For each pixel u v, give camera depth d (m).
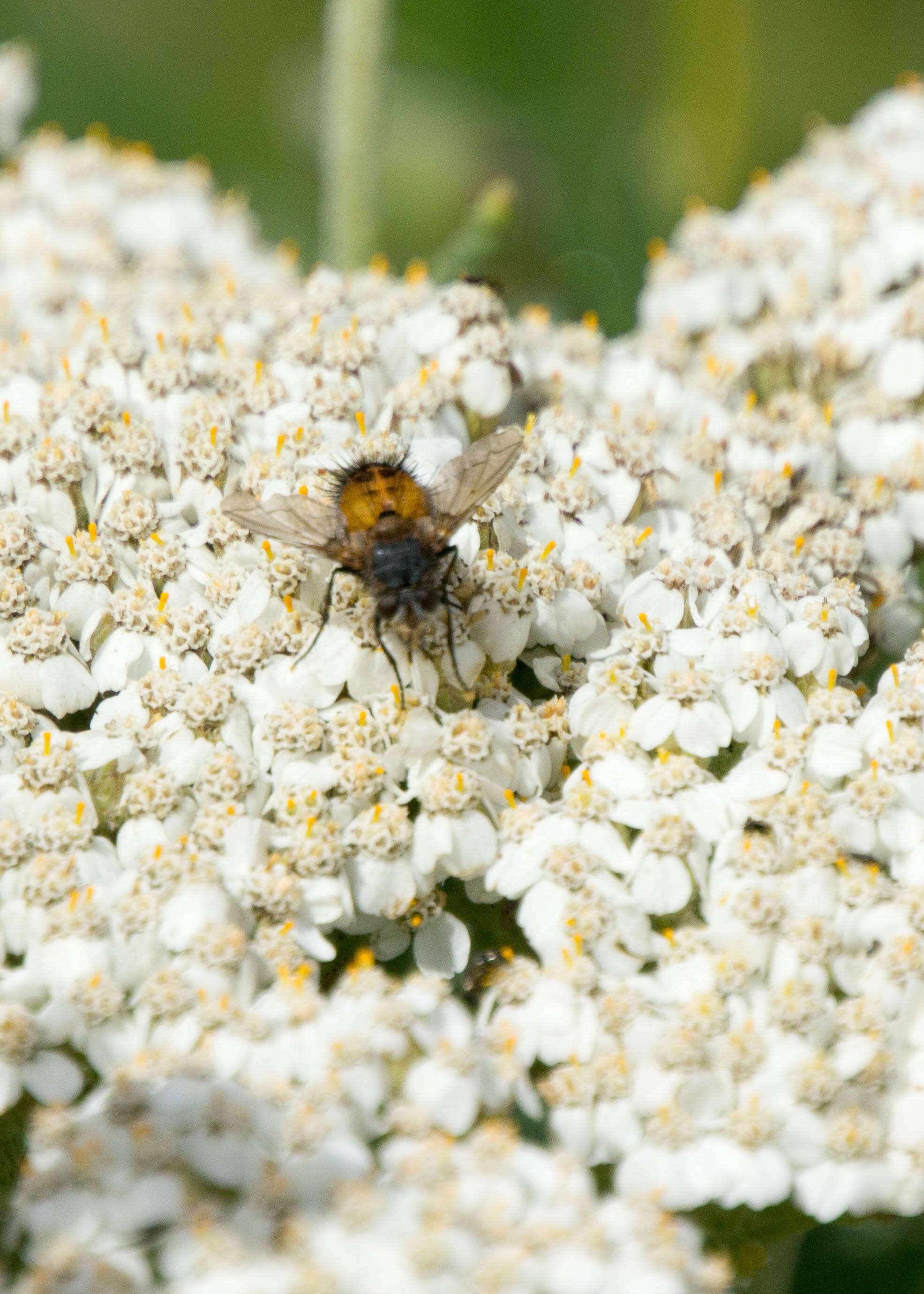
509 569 0.24
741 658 0.24
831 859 0.23
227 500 0.23
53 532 0.24
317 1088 0.22
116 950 0.22
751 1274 0.22
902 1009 0.22
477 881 0.23
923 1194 0.22
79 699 0.24
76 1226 0.21
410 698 0.23
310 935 0.22
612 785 0.23
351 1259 0.21
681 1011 0.22
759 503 0.25
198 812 0.23
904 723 0.23
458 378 0.25
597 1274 0.21
